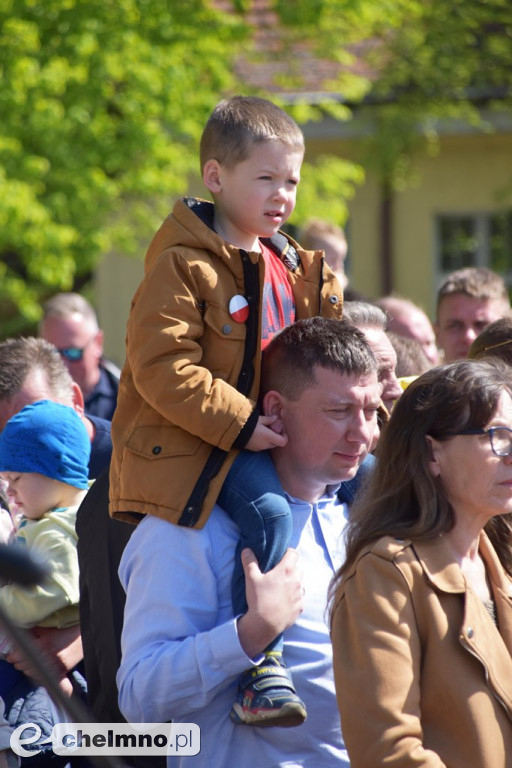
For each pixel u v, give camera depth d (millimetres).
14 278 35031
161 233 8352
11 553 3994
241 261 8188
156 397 7797
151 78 28719
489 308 15492
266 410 7914
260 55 34781
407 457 7215
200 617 7516
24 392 10695
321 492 8164
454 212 45500
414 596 6832
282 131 8719
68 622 9516
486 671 6703
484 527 7762
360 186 45781
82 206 29922
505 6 38094
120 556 8727
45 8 27453
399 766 6344
